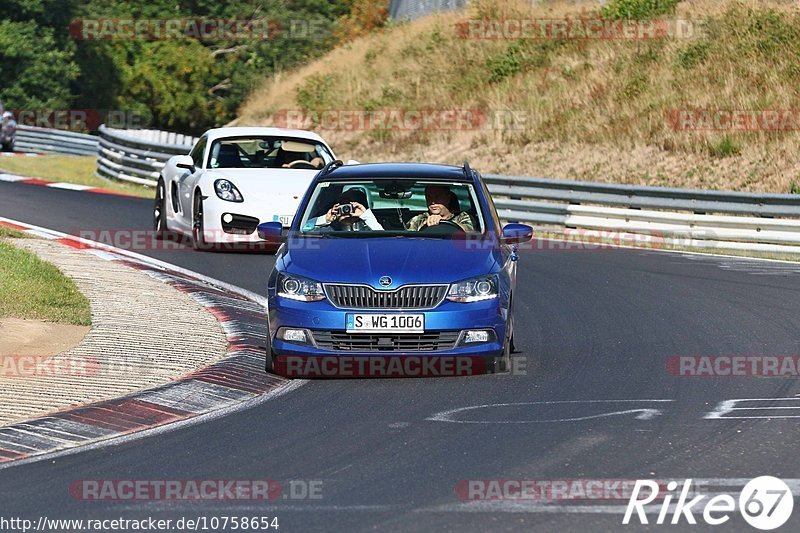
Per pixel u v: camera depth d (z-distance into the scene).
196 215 60.84
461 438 27.72
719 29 115.88
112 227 69.50
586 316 45.94
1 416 29.33
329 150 63.84
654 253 66.38
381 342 34.00
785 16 114.50
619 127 104.69
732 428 28.42
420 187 38.50
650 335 41.91
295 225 37.59
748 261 62.78
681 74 110.69
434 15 153.50
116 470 25.22
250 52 195.25
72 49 174.12
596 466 25.11
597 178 98.94
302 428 28.95
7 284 44.25
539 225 79.50
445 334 34.06
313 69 150.75
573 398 32.06
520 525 21.09
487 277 34.75
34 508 22.52
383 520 21.45
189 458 26.17
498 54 129.00
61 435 28.02
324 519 21.58
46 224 69.06
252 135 63.44
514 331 40.16
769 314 45.97
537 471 24.75
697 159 96.62
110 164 103.50
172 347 37.75
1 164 110.06
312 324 34.09
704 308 47.53
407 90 129.62
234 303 46.88
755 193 69.00
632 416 29.81
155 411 30.44
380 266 34.59
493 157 108.25
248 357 37.09
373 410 30.84
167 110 183.25
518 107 116.25
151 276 51.62
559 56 123.81
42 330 38.94
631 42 120.38
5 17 168.88
